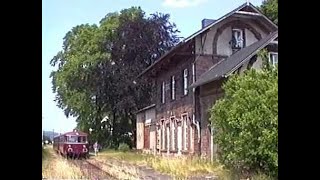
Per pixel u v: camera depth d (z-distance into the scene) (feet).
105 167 15.44
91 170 14.85
